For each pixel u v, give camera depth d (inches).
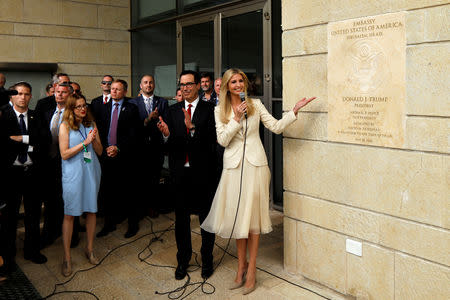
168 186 211.2
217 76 233.1
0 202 134.0
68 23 279.4
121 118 183.5
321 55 121.4
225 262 151.3
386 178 108.4
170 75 271.4
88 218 152.1
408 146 102.9
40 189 156.0
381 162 109.3
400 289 107.4
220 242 170.6
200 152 135.9
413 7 98.8
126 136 183.9
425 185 100.7
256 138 127.2
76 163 141.4
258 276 137.9
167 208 211.8
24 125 151.4
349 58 113.3
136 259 157.2
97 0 289.3
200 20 241.0
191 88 136.3
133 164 184.2
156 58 283.4
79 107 141.3
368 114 110.4
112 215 187.2
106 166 185.6
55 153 159.2
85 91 290.5
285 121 123.9
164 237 180.1
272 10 199.8
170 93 272.8
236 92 124.2
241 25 216.7
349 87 114.2
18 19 262.1
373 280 113.4
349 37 112.8
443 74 95.3
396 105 104.1
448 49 94.0
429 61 97.3
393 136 105.5
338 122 118.0
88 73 290.4
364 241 115.0
